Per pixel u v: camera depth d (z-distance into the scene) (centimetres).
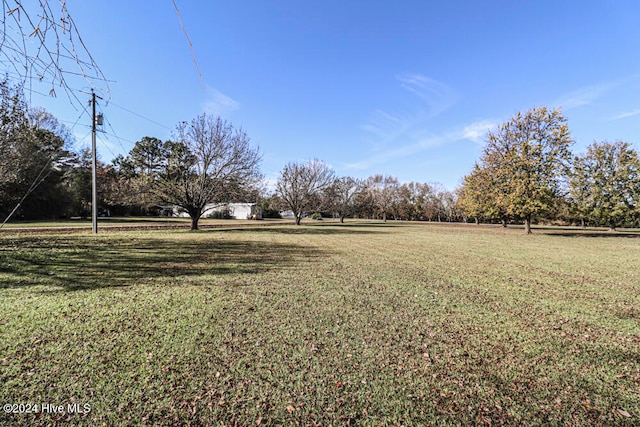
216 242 1320
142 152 2228
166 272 693
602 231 2850
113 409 221
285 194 3578
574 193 2744
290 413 224
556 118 2289
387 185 6012
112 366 279
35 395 234
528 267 877
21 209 2864
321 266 820
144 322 388
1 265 722
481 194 2656
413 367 295
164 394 241
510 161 2408
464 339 366
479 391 258
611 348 348
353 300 512
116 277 634
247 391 248
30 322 377
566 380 279
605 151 2631
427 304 502
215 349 320
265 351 319
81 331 354
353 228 2847
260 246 1235
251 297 512
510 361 313
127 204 2161
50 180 3053
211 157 2102
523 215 2408
